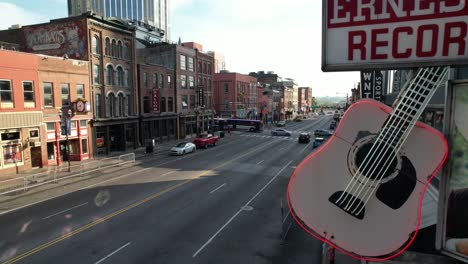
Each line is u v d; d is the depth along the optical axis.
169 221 13.38
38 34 32.50
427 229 5.20
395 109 3.55
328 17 3.88
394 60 3.66
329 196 3.72
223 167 26.27
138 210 14.88
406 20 3.58
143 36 65.06
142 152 35.25
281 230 12.35
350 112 3.70
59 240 11.47
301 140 44.62
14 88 24.02
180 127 49.41
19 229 12.62
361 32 3.76
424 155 3.46
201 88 52.41
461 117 3.83
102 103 33.03
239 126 72.38
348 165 3.67
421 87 3.57
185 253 10.43
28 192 18.66
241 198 16.84
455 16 3.40
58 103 27.95
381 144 3.57
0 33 33.97
